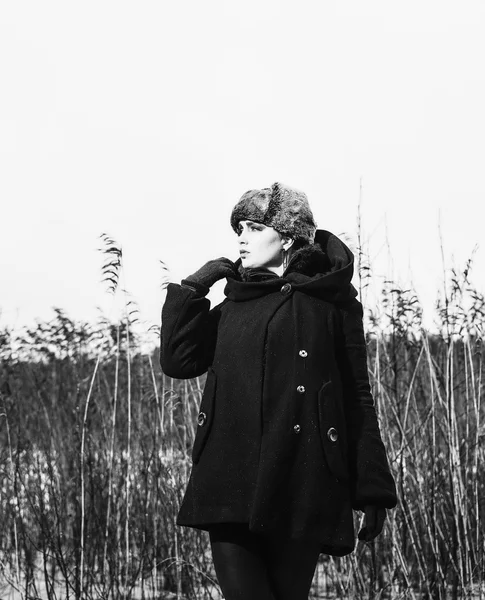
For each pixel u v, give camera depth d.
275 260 2.88
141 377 6.06
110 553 5.25
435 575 4.88
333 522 2.66
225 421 2.70
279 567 2.67
